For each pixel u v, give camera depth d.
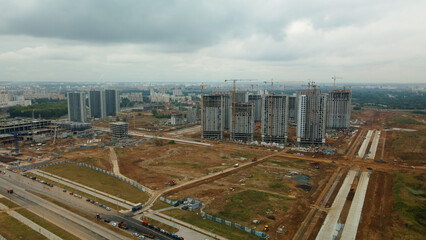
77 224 162.88
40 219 168.62
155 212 179.00
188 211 180.88
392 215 179.00
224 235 152.00
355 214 180.38
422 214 176.88
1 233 152.00
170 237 149.50
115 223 163.50
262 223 166.25
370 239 151.62
